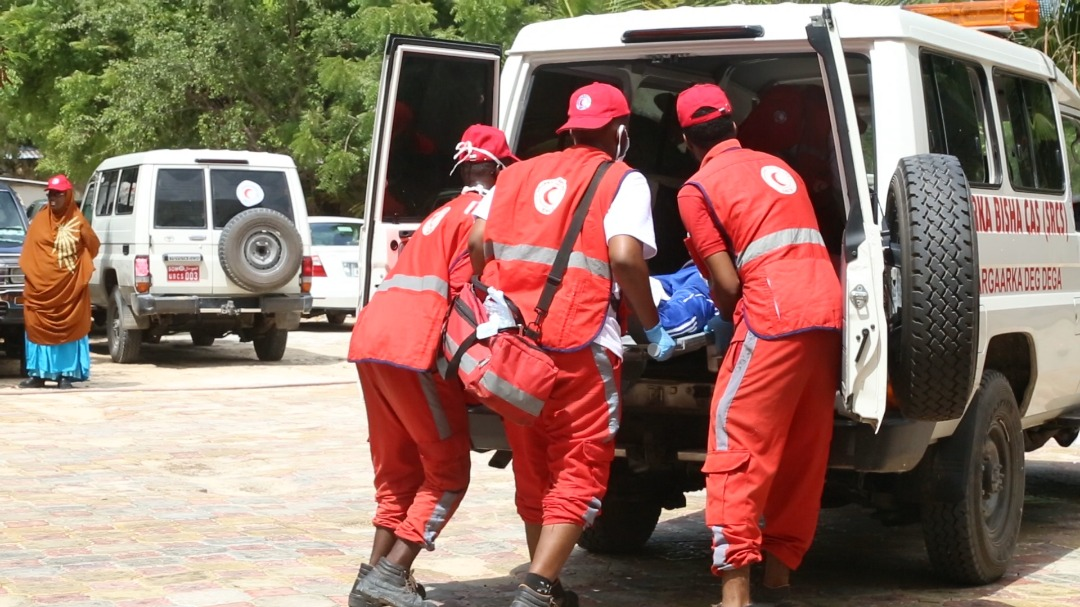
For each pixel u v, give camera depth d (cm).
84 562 752
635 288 563
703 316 625
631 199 564
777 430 559
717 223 572
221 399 1518
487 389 550
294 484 1009
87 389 1593
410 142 746
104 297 1986
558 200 570
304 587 699
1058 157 823
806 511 595
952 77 694
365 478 1036
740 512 554
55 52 3309
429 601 632
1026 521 898
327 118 2891
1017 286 733
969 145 700
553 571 566
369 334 605
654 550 821
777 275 555
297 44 2948
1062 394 830
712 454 563
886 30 639
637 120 781
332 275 2470
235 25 2878
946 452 674
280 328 1942
